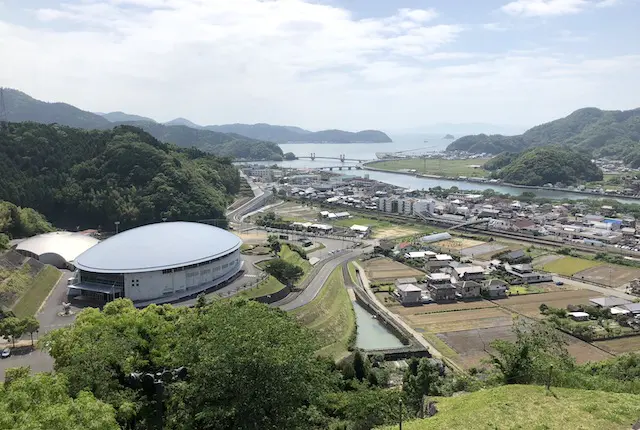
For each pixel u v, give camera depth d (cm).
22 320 7388
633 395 3884
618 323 9456
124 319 5147
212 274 10762
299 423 3747
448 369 7506
